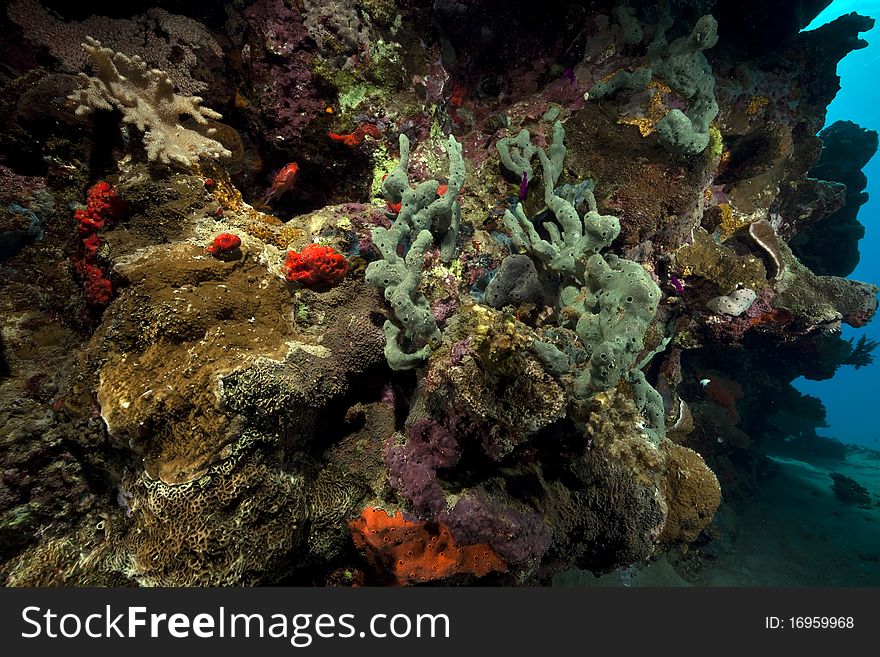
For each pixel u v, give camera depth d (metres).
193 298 2.44
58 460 2.64
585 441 2.84
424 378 2.88
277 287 2.76
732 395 7.52
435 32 4.20
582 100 4.21
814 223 7.73
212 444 2.16
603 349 2.25
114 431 2.20
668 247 4.66
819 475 10.67
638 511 2.95
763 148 5.21
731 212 5.21
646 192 4.00
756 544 6.77
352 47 3.59
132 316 2.39
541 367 2.35
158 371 2.31
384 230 2.86
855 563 6.69
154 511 2.13
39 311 3.04
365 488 2.98
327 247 2.90
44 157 3.04
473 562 2.62
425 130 3.97
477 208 4.01
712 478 3.82
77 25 3.43
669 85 4.07
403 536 2.59
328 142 3.67
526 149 3.94
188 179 3.01
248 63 3.64
